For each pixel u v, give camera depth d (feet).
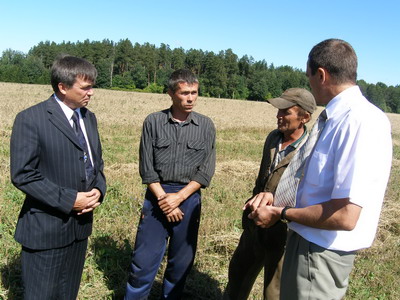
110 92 167.43
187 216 11.28
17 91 129.29
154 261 11.33
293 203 7.65
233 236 16.65
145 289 11.46
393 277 14.96
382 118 6.64
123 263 14.12
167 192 11.22
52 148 8.79
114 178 25.79
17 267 12.92
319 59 7.07
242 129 67.10
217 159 38.70
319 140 7.13
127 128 55.36
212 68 320.09
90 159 9.75
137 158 34.71
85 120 9.84
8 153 31.96
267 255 10.30
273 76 341.82
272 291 10.24
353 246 7.04
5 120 52.37
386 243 18.24
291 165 7.84
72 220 9.39
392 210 22.63
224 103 160.56
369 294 13.79
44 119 8.70
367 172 6.26
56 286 9.53
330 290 7.31
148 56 344.90
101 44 348.18
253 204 8.51
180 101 10.82
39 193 8.57
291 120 9.70
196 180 11.14
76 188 9.25
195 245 11.66
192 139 11.12
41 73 292.40
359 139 6.37
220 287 13.44
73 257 9.86
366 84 314.55
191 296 12.91
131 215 18.58
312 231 7.23
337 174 6.51
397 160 49.11
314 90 7.44
